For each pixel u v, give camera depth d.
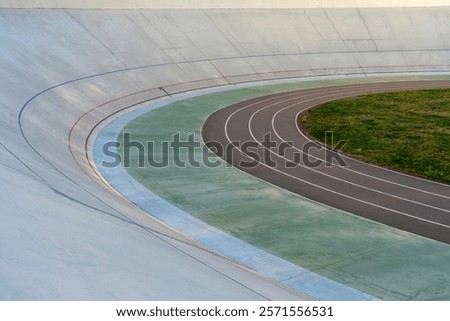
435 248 27.55
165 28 67.81
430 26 86.81
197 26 70.94
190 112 53.59
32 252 18.31
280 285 23.59
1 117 36.97
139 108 53.78
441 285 24.14
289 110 56.50
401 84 72.50
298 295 22.62
